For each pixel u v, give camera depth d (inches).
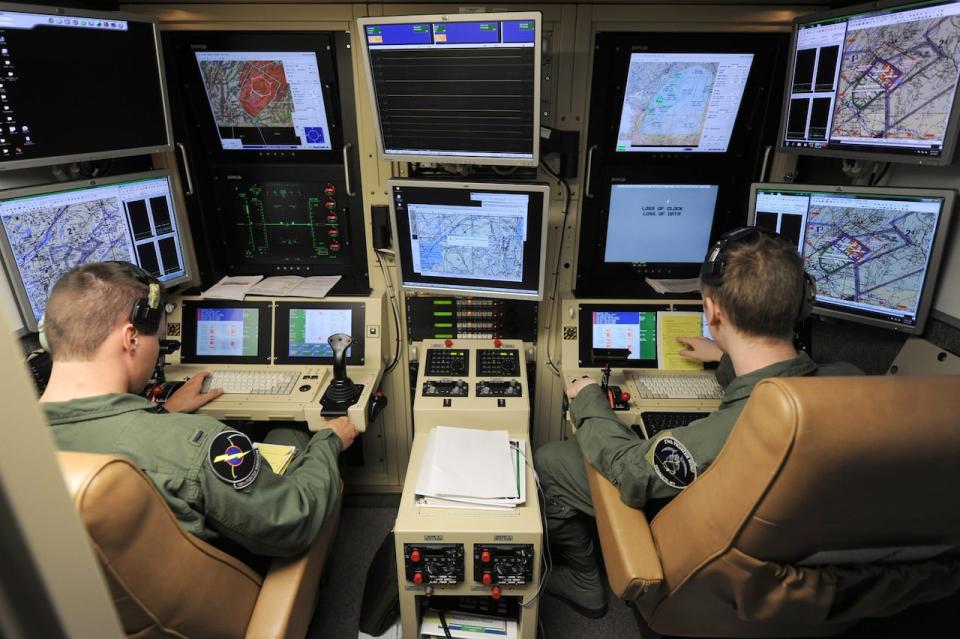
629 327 82.1
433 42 62.1
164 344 69.0
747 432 34.0
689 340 79.1
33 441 12.4
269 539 46.3
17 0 61.0
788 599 38.1
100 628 14.7
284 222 85.9
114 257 70.2
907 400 30.1
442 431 72.2
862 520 33.9
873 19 57.7
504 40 60.1
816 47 64.4
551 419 93.0
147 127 69.7
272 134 79.6
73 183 64.0
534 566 59.4
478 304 84.7
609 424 58.4
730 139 79.0
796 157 79.2
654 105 76.1
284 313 82.6
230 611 43.8
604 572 83.2
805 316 51.5
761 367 47.7
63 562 13.4
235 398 74.3
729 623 46.7
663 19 71.4
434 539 58.4
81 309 44.3
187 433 44.2
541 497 72.9
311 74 75.0
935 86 54.0
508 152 69.1
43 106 58.9
